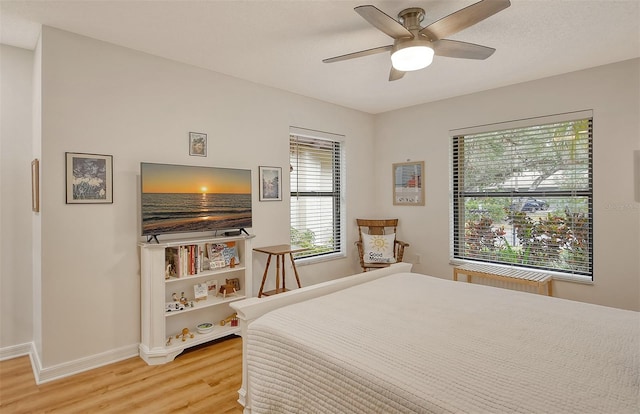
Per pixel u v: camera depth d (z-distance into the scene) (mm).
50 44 2379
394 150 4691
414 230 4500
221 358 2736
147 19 2295
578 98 3219
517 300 2145
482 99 3850
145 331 2688
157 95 2879
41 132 2348
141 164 2615
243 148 3455
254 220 3559
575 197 3295
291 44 2674
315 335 1604
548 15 2240
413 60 2111
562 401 1062
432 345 1479
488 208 3895
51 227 2383
